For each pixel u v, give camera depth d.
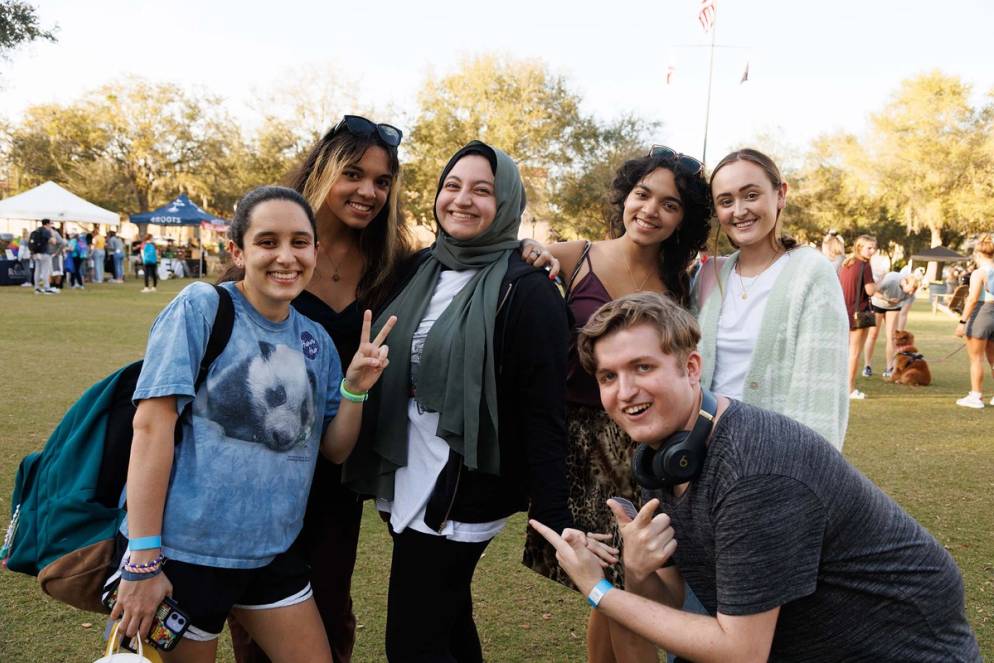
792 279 2.40
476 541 2.23
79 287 20.55
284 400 2.03
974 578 3.61
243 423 1.95
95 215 23.80
